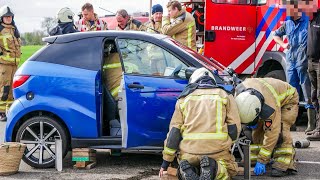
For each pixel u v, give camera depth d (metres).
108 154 8.23
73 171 7.14
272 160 7.21
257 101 6.22
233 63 10.61
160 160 7.78
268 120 6.50
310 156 7.97
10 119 7.25
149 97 6.92
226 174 5.73
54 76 7.17
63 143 7.19
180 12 9.76
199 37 11.42
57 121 7.20
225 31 10.52
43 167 7.24
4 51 11.61
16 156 6.93
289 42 9.60
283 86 6.69
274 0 10.20
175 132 5.93
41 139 7.22
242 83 6.59
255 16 10.69
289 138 6.85
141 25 11.16
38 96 7.18
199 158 5.75
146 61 7.12
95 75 7.11
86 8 10.82
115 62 7.37
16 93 7.27
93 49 7.24
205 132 5.77
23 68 7.32
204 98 5.93
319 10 9.02
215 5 10.45
